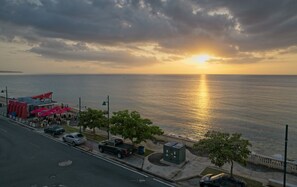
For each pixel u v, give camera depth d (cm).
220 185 1981
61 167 2627
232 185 1955
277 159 2492
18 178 2341
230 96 14800
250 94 15725
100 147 3155
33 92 17525
